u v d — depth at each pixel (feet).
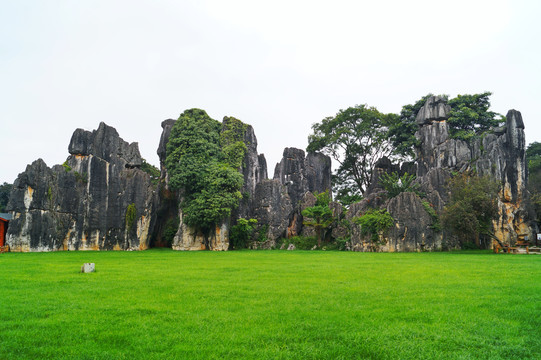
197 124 214.07
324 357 29.22
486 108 230.27
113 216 193.88
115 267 88.89
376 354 29.86
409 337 33.60
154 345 31.40
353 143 264.52
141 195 198.80
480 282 60.95
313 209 203.51
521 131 184.85
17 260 111.04
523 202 179.22
